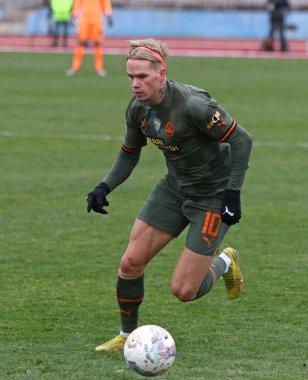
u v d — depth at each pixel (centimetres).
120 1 15475
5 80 9250
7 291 2625
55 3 14100
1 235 3284
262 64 11756
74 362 2066
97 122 6297
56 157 4916
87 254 3052
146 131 2083
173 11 15438
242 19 15338
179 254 3098
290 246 3194
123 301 2152
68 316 2411
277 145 5406
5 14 15375
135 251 2133
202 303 2547
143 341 1862
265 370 2022
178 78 9531
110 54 13338
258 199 3975
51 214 3638
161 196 2152
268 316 2427
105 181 2202
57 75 9925
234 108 7138
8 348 2158
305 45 14888
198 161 2077
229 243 3231
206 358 2102
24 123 6172
